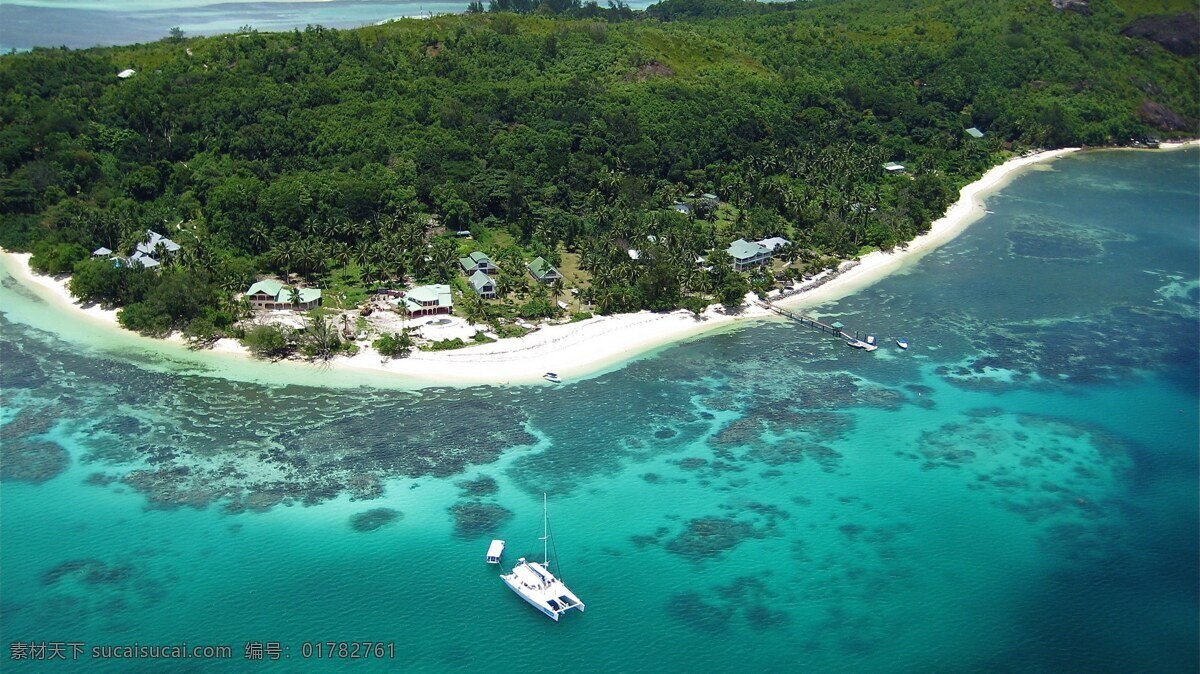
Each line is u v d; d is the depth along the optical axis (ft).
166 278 549.54
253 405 462.19
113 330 545.03
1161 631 332.19
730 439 444.55
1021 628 332.19
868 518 388.78
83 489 392.47
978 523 387.14
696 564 357.82
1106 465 430.61
